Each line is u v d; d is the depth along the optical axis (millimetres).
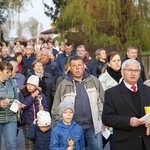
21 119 8484
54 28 35594
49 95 10203
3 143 9781
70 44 13375
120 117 5816
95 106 7410
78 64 7324
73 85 7395
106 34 30188
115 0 29625
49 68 11867
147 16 30469
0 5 44781
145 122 5672
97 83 7566
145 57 22016
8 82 7980
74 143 6730
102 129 7527
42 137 7551
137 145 5805
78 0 29766
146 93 5941
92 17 29625
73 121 6910
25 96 8516
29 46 15031
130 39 30203
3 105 7613
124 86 5969
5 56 16984
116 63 8594
